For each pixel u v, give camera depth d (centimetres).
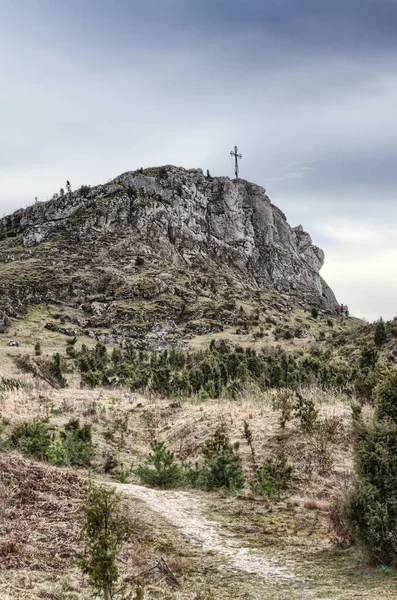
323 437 1964
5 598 759
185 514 1374
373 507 1044
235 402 2716
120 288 11194
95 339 9119
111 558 758
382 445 1074
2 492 1213
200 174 17425
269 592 948
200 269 14400
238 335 9944
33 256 12719
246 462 1897
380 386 1168
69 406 2553
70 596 822
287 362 5009
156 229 14625
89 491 808
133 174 15850
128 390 3497
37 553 980
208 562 1098
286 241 18538
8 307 9769
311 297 16925
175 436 2320
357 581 981
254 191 18238
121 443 2198
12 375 3856
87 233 13875
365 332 7238
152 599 875
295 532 1292
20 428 1812
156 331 9644
